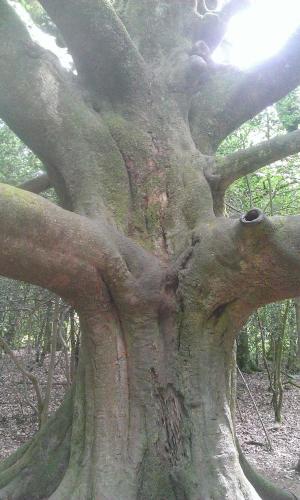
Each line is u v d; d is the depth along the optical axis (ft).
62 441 15.15
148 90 16.90
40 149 15.74
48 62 15.76
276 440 29.84
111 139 15.87
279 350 34.04
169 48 18.40
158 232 15.70
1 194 11.25
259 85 17.79
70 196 15.29
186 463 13.47
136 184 16.01
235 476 13.19
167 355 14.28
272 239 12.18
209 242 13.52
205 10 20.18
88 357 14.28
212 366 14.25
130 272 13.97
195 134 17.75
